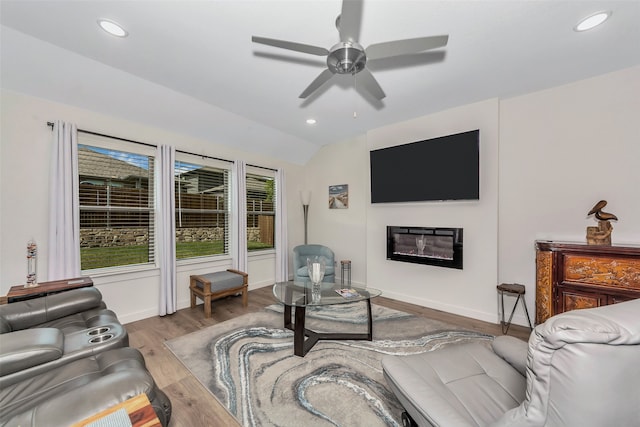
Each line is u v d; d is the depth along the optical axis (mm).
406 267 3762
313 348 2455
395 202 3719
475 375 1388
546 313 2494
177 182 3684
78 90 2629
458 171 3150
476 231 3146
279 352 2385
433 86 2721
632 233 2414
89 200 2941
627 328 721
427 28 1853
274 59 2273
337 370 2102
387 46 1520
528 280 2941
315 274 2779
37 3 1680
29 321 1838
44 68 2352
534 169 2896
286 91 2855
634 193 2408
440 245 3426
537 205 2883
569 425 714
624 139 2445
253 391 1868
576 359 702
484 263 3094
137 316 3170
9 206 2428
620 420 715
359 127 4031
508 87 2758
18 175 2469
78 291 2162
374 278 4102
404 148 3605
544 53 2164
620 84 2451
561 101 2734
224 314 3340
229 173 4258
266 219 4863
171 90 2902
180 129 3531
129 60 2312
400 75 2502
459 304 3281
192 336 2709
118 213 3150
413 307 3549
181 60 2301
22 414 910
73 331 1771
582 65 2357
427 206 3531
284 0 1620
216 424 1592
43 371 1330
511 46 2066
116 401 967
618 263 2170
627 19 1758
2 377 1232
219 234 4160
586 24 1815
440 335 2711
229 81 2654
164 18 1792
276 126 3984
